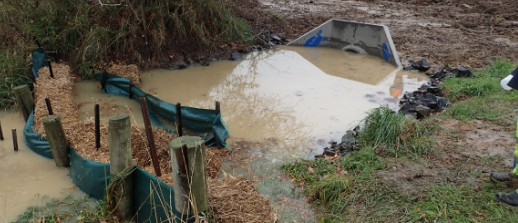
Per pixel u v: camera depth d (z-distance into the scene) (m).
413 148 5.85
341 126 7.21
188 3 11.12
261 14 14.30
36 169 5.84
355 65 10.82
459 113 7.07
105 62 9.91
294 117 7.61
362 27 11.59
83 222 4.61
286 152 6.29
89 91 8.93
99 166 4.99
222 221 4.11
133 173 4.51
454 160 5.48
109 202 4.52
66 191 5.33
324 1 16.91
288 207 4.86
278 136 6.86
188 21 11.05
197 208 3.92
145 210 4.52
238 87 9.27
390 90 8.96
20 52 9.27
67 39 9.99
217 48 11.51
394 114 6.51
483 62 10.21
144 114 4.43
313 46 12.60
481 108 7.16
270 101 8.41
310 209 4.82
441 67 10.15
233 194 4.52
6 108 7.86
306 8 15.70
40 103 7.13
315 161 5.81
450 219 4.22
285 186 5.31
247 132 7.01
